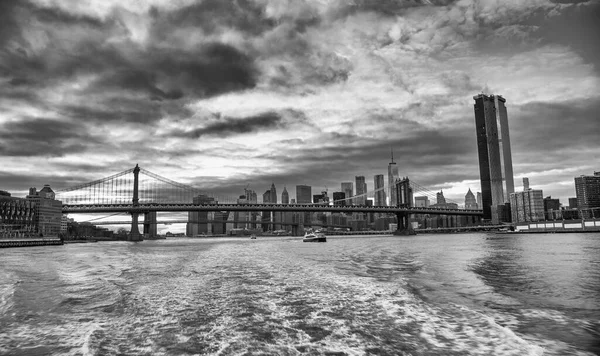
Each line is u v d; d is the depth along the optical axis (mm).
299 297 16938
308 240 127438
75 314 14977
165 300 16891
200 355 9836
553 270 24938
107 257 51938
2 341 11602
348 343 10555
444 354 9602
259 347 10328
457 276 22719
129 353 10195
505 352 9609
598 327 11438
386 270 26891
